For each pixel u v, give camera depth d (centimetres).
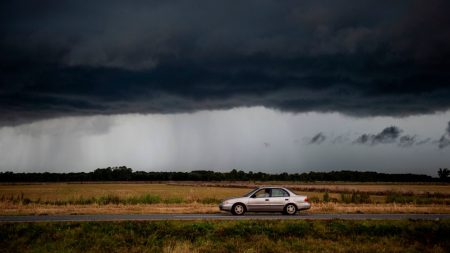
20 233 1967
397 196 4769
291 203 2764
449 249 1842
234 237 1953
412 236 2016
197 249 1755
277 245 1820
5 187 11656
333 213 2933
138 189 9906
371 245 1831
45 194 7088
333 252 1720
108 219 2419
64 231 1991
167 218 2486
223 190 9012
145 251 1753
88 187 11694
